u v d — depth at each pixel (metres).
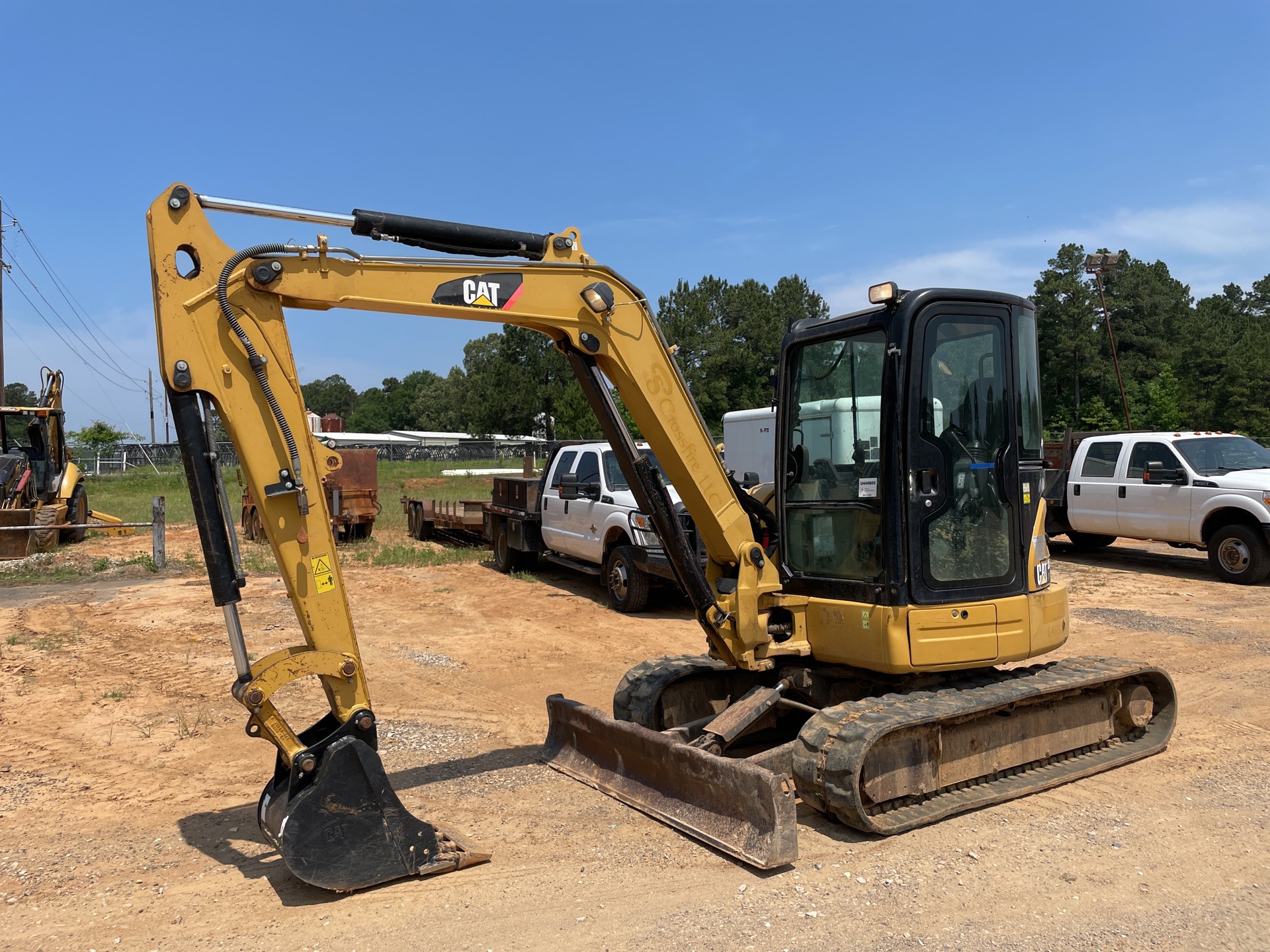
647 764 5.09
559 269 4.79
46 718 6.86
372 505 18.02
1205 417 50.91
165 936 3.71
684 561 5.25
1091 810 4.96
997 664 5.45
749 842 4.32
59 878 4.28
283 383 4.11
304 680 8.04
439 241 4.54
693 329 62.12
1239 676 7.83
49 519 15.23
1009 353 5.31
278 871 4.34
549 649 9.23
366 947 3.60
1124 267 56.72
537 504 13.42
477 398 72.50
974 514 5.18
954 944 3.56
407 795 5.33
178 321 3.92
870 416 5.22
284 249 4.09
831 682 5.57
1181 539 12.93
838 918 3.77
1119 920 3.74
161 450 55.31
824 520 5.45
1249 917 3.77
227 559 4.02
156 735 6.49
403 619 10.73
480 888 4.11
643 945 3.58
